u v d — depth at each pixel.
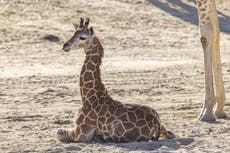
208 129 32.72
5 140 30.72
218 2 88.69
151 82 48.94
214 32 34.88
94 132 29.66
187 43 71.19
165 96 43.59
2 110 38.12
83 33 29.64
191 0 87.88
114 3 83.00
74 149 28.41
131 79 50.00
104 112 29.23
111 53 63.91
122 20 77.56
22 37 67.00
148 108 29.78
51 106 39.59
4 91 44.34
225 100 38.78
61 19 74.88
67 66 56.22
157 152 27.69
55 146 29.09
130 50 66.00
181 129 32.72
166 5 85.00
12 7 76.62
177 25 78.75
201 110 37.19
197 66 57.84
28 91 44.44
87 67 29.56
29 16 74.88
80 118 29.66
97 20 76.56
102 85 29.70
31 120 35.41
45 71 53.53
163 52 65.94
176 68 56.44
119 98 42.56
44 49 63.44
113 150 28.06
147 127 29.19
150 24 77.75
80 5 80.44
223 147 29.06
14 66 55.66
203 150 28.41
